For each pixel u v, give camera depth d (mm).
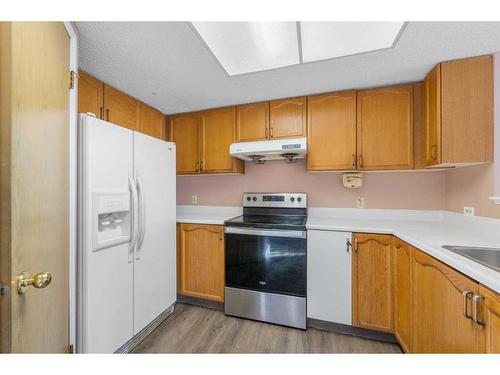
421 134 1841
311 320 1907
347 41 1343
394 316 1648
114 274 1432
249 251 2020
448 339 1023
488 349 790
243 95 2152
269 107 2266
